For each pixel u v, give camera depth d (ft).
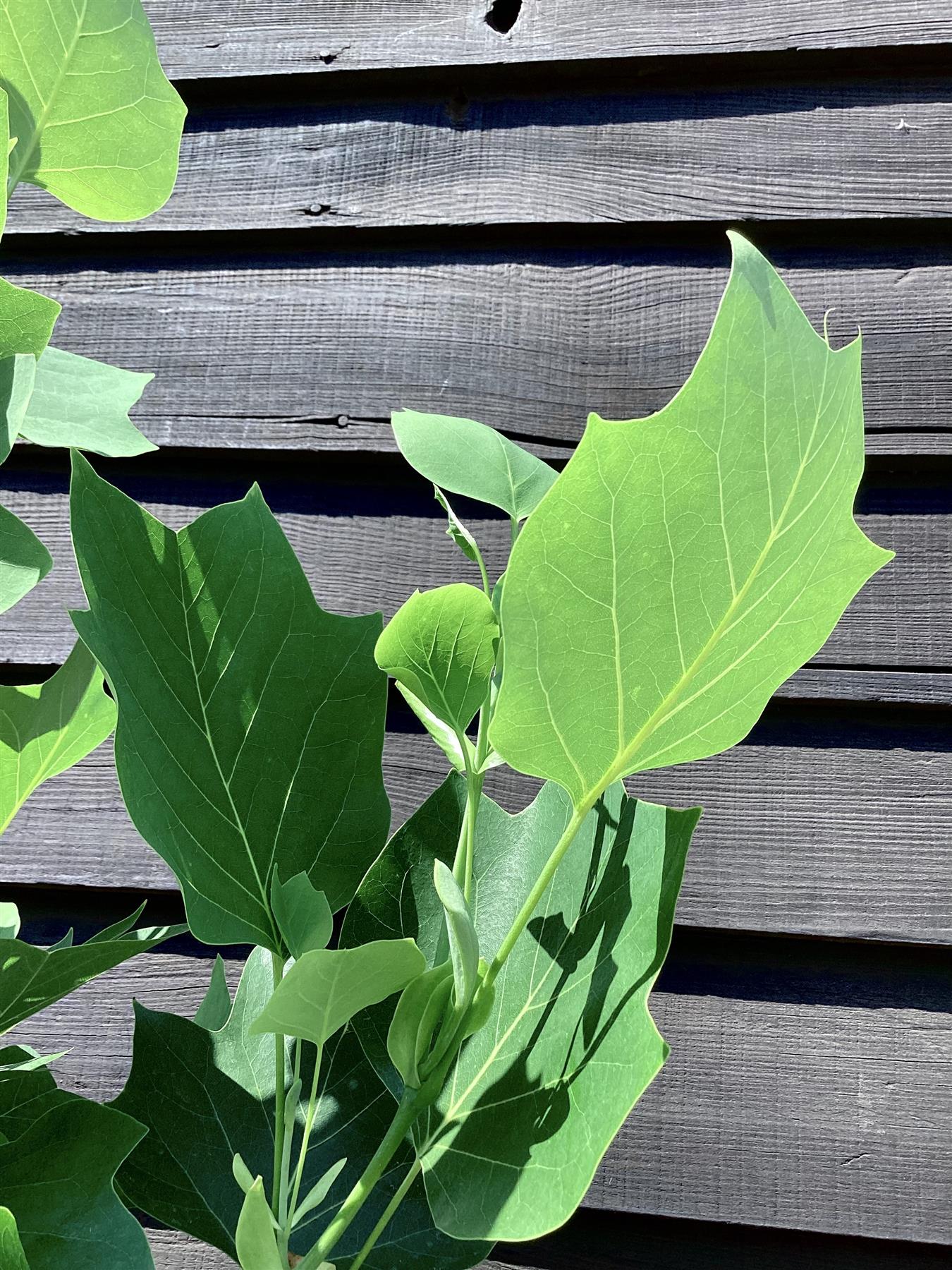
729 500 1.46
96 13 1.73
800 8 3.75
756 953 3.32
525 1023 1.73
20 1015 1.72
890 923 3.20
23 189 4.12
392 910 1.95
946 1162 3.06
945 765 3.32
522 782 3.35
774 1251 3.12
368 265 3.92
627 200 3.77
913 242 3.70
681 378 3.63
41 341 1.60
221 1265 3.23
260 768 1.84
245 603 1.85
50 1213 1.67
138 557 1.79
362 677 1.89
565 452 3.64
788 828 3.31
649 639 1.51
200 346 3.93
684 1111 3.17
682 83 3.86
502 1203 1.55
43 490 3.93
